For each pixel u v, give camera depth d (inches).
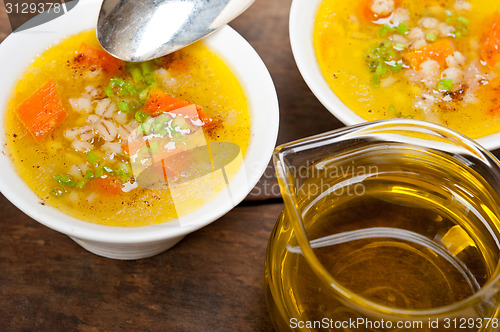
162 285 17.9
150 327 17.4
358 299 14.4
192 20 19.1
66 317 17.4
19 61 18.3
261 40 20.8
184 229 16.0
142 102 18.3
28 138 17.6
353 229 16.4
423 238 16.4
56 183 17.0
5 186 16.2
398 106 19.0
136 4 19.1
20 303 17.5
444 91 19.2
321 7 20.2
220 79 18.7
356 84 19.2
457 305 14.3
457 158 16.2
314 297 15.5
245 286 18.0
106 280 17.9
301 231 14.7
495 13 20.6
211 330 17.5
